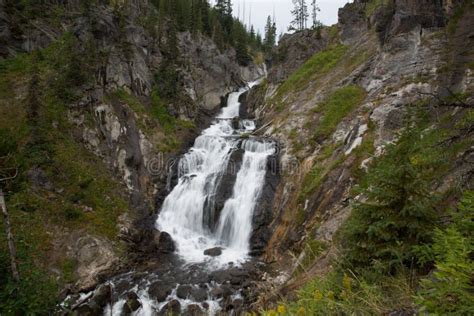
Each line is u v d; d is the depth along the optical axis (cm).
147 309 1280
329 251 1000
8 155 1416
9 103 2025
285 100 3016
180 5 4872
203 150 2509
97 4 2852
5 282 888
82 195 1817
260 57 7800
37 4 2783
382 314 363
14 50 2452
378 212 544
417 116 594
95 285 1442
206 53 4456
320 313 421
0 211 1477
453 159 636
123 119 2352
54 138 1934
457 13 1744
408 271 480
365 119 1741
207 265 1590
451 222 506
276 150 2156
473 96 820
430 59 1725
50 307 939
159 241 1794
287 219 1686
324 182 1603
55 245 1539
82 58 2278
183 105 3030
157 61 3259
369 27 2928
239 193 2022
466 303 263
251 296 1266
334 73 2750
